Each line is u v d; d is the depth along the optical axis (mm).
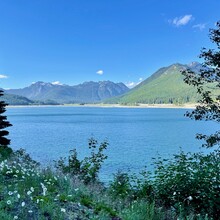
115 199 8758
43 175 9148
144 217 6586
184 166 8969
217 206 7559
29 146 44719
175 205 7863
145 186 9273
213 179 8133
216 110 12023
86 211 6449
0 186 6863
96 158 14125
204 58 11953
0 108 17719
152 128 86750
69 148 42188
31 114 199250
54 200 6703
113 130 79250
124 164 28875
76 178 10570
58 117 156125
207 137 12742
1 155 13656
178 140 55750
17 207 5887
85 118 144500
